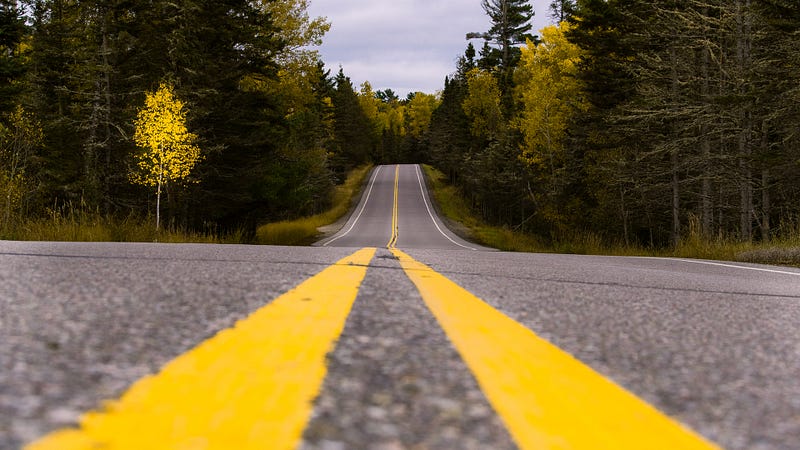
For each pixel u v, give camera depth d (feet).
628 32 79.00
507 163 134.21
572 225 100.58
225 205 90.74
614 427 1.99
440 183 236.22
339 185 229.66
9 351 2.73
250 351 3.03
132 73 76.23
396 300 5.75
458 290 7.01
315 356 2.99
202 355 2.85
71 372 2.36
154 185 68.44
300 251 15.96
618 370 3.12
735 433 2.04
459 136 200.23
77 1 72.54
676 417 2.23
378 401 2.23
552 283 8.67
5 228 42.11
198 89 74.90
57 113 77.82
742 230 55.93
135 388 2.15
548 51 114.93
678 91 63.77
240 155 87.97
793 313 6.45
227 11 81.92
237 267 8.91
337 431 1.80
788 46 47.34
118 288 5.55
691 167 62.54
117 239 45.29
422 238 114.42
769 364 3.47
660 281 10.44
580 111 95.14
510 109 160.25
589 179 92.58
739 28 52.90
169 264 8.96
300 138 117.29
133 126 71.20
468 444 1.72
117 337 3.22
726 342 4.23
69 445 1.42
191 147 67.21
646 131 72.59
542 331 4.32
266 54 87.86
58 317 3.81
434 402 2.24
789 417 2.29
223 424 1.76
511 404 2.23
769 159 50.70
